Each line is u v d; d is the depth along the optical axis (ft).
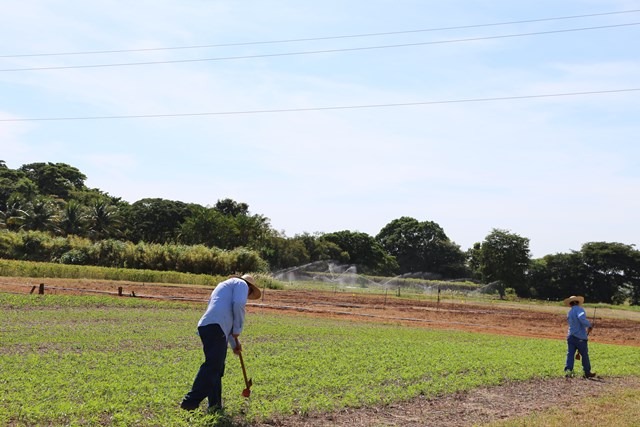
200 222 320.29
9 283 138.41
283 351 64.28
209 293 153.99
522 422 40.14
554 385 55.93
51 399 37.40
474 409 44.29
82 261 219.00
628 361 75.72
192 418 35.17
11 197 321.11
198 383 37.11
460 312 151.33
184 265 219.41
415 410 42.98
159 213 377.09
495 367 61.57
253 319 101.14
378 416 40.63
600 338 115.14
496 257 295.69
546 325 133.49
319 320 109.40
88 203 424.05
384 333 91.56
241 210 424.87
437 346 76.43
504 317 145.89
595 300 341.41
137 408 36.76
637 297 342.23
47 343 61.21
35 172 438.81
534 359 69.31
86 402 37.06
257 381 46.39
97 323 81.56
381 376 51.72
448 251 449.48
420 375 54.03
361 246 408.26
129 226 372.79
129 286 157.07
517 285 305.73
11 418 33.27
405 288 290.76
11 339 61.93
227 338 38.17
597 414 43.83
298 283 263.49
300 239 368.07
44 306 98.43
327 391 45.57
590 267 344.08
